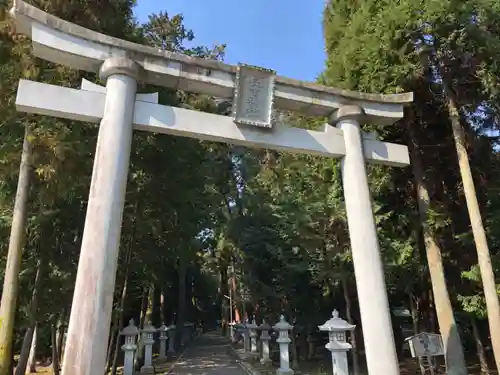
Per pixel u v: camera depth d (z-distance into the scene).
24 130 8.99
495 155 11.02
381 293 6.38
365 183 7.01
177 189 13.10
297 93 7.21
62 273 11.03
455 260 11.55
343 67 10.95
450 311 9.58
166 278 20.83
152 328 15.67
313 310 15.62
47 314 11.28
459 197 11.45
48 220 10.46
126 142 5.89
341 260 11.66
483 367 11.85
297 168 13.46
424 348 8.80
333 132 7.30
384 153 7.57
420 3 8.86
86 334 4.88
